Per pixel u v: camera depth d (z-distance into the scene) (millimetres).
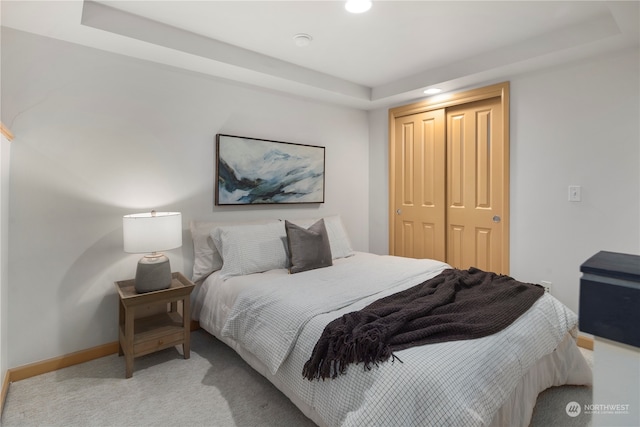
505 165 2848
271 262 2586
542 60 2461
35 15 1832
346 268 2604
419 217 3578
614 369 522
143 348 2105
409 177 3660
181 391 1923
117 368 2162
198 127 2713
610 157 2344
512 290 1890
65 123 2145
